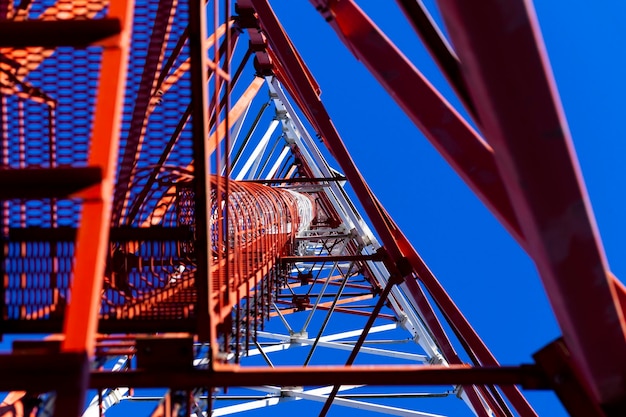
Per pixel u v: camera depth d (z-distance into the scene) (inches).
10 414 242.7
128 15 162.6
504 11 103.0
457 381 203.6
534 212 130.7
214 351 218.8
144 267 290.4
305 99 411.5
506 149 121.7
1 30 160.9
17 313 229.5
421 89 187.8
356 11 193.6
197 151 221.9
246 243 388.8
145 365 216.5
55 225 232.8
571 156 122.4
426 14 170.7
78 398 135.2
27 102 231.0
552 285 146.9
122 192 282.8
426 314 433.4
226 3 304.7
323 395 618.5
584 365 167.6
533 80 111.3
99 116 149.8
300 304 828.0
